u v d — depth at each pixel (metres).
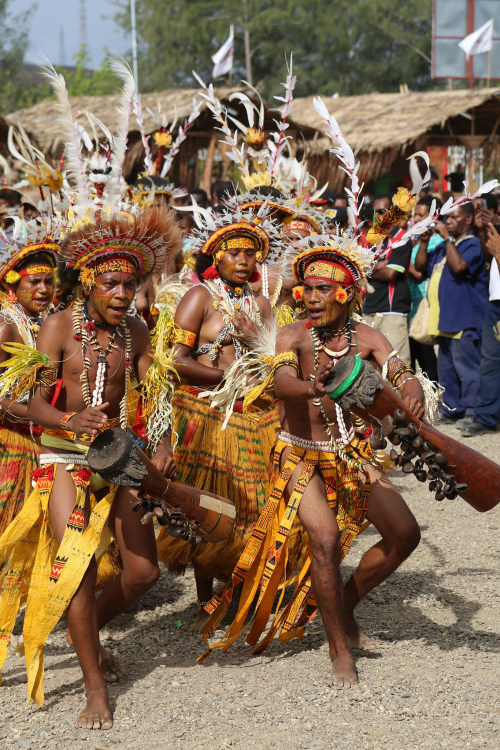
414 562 6.52
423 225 5.12
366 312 11.23
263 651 5.05
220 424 5.63
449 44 29.62
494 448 9.87
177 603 5.87
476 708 4.27
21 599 5.01
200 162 20.64
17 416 5.18
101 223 4.41
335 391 4.21
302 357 4.86
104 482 4.61
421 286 11.95
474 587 5.98
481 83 30.89
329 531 4.61
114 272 4.45
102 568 5.31
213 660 4.95
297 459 4.85
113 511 4.63
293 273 4.91
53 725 4.20
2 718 4.29
